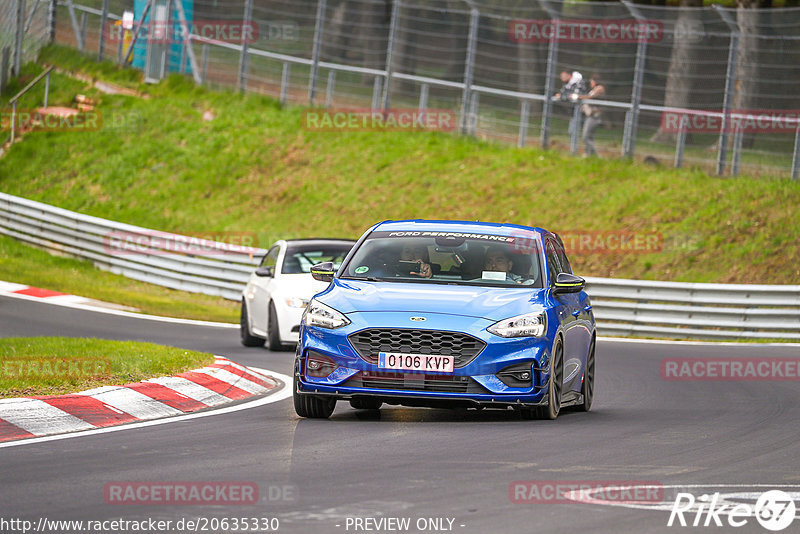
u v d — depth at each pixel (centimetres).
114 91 13962
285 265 6450
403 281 3850
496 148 11650
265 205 11644
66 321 7175
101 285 9619
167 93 13750
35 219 10919
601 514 2311
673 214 9925
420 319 3559
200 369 4434
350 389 3562
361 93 14212
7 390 3775
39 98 13912
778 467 2933
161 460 2889
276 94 13462
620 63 14875
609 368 5859
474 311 3606
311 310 3681
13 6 14438
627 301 8531
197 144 12738
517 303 3681
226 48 14688
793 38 10362
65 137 13200
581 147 11188
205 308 8906
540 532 2152
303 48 16000
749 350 6925
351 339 3575
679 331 8044
